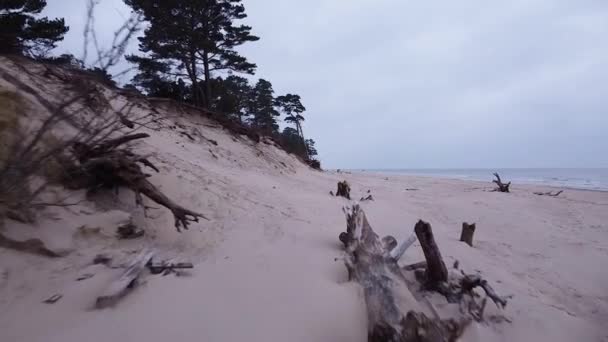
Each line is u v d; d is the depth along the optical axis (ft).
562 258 19.43
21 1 31.48
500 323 11.01
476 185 83.10
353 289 10.53
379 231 20.31
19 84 14.56
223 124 46.50
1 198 9.33
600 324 12.46
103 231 11.51
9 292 8.07
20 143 9.84
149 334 7.53
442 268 11.63
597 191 67.92
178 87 48.85
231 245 13.65
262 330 8.22
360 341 8.73
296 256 13.12
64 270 9.39
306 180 49.37
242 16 57.72
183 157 25.20
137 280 9.42
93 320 7.75
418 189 63.87
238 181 26.11
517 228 26.48
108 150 13.82
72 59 9.76
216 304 9.05
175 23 44.14
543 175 215.72
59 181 12.14
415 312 8.80
